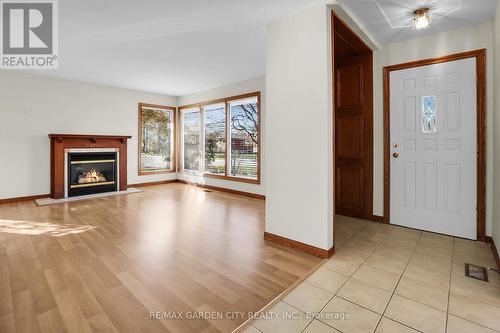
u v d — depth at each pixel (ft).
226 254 8.27
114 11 8.58
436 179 10.17
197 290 6.22
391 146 11.21
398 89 10.94
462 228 9.66
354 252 8.44
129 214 13.08
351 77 12.16
